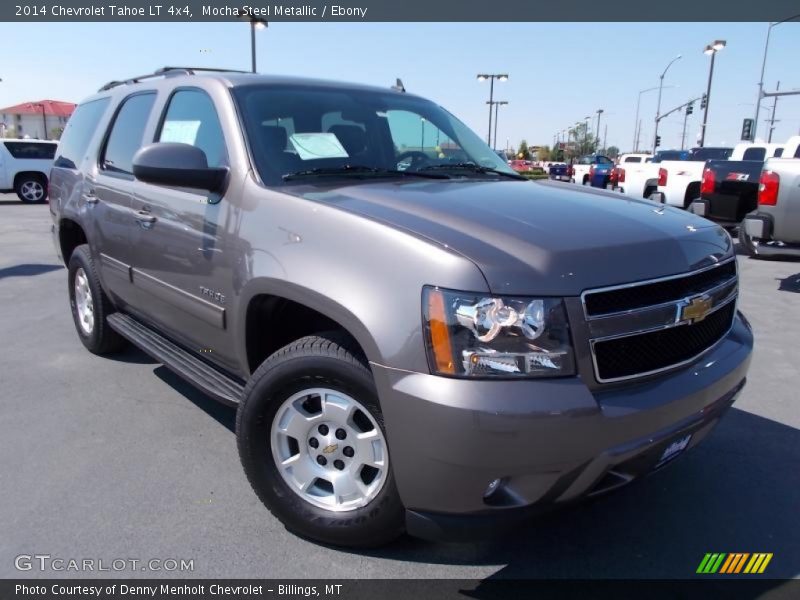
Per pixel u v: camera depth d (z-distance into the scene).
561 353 2.12
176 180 2.91
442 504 2.22
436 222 2.39
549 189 3.20
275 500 2.72
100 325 4.70
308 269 2.47
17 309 6.46
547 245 2.25
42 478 3.19
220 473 3.26
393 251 2.27
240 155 3.00
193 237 3.16
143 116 3.98
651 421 2.24
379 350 2.21
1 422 3.81
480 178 3.49
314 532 2.65
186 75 3.68
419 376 2.14
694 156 20.27
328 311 2.38
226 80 3.35
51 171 5.38
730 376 2.59
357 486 2.54
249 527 2.82
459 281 2.11
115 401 4.13
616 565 2.62
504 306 2.08
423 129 3.85
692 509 3.04
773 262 9.73
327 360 2.45
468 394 2.06
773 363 5.09
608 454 2.16
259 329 2.93
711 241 2.75
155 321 3.86
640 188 14.66
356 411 2.51
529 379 2.10
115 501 3.00
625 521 2.93
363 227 2.40
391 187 2.95
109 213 4.06
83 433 3.68
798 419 4.04
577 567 2.61
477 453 2.07
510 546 2.73
